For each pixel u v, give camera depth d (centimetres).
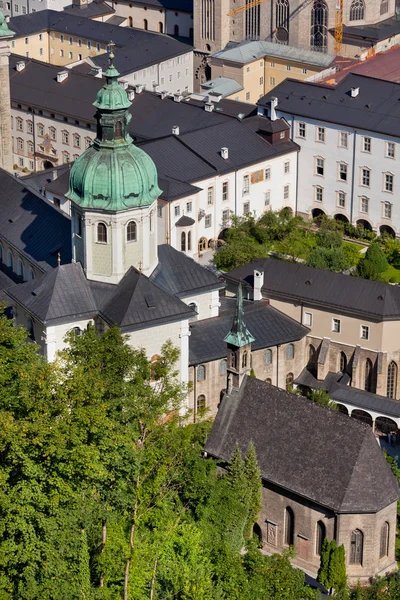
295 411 17288
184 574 14412
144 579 14312
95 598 13788
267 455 17288
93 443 13988
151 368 17550
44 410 13612
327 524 16800
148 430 15475
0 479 13062
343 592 15750
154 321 19312
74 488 13862
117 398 15000
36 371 14000
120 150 19338
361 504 16575
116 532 14625
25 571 13250
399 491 16888
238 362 17600
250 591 14900
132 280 19638
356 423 16838
